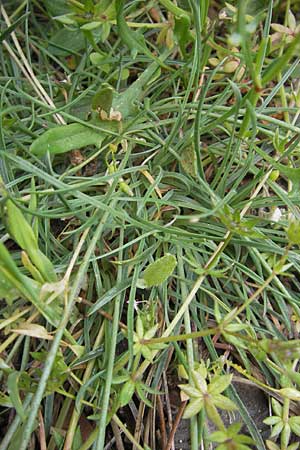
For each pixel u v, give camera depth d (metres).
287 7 0.21
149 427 0.16
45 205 0.17
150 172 0.19
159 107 0.20
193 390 0.14
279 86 0.19
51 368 0.13
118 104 0.19
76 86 0.21
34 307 0.16
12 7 0.23
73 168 0.18
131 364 0.16
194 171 0.18
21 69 0.20
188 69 0.20
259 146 0.20
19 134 0.20
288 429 0.15
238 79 0.20
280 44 0.20
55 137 0.18
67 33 0.22
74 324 0.16
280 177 0.20
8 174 0.18
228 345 0.17
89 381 0.15
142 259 0.17
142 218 0.18
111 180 0.18
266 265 0.17
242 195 0.18
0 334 0.17
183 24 0.18
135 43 0.18
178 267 0.17
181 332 0.17
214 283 0.18
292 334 0.17
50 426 0.15
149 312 0.16
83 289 0.17
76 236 0.18
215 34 0.22
